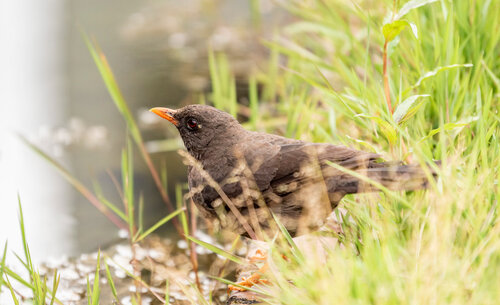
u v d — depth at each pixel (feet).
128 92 59.72
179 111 28.48
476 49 32.14
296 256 23.90
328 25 44.65
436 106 30.45
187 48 69.41
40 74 64.75
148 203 40.88
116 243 36.73
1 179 45.14
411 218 24.93
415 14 32.45
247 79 58.54
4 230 38.88
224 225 27.35
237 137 27.48
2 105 57.67
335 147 25.48
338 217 27.58
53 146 50.14
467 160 26.76
